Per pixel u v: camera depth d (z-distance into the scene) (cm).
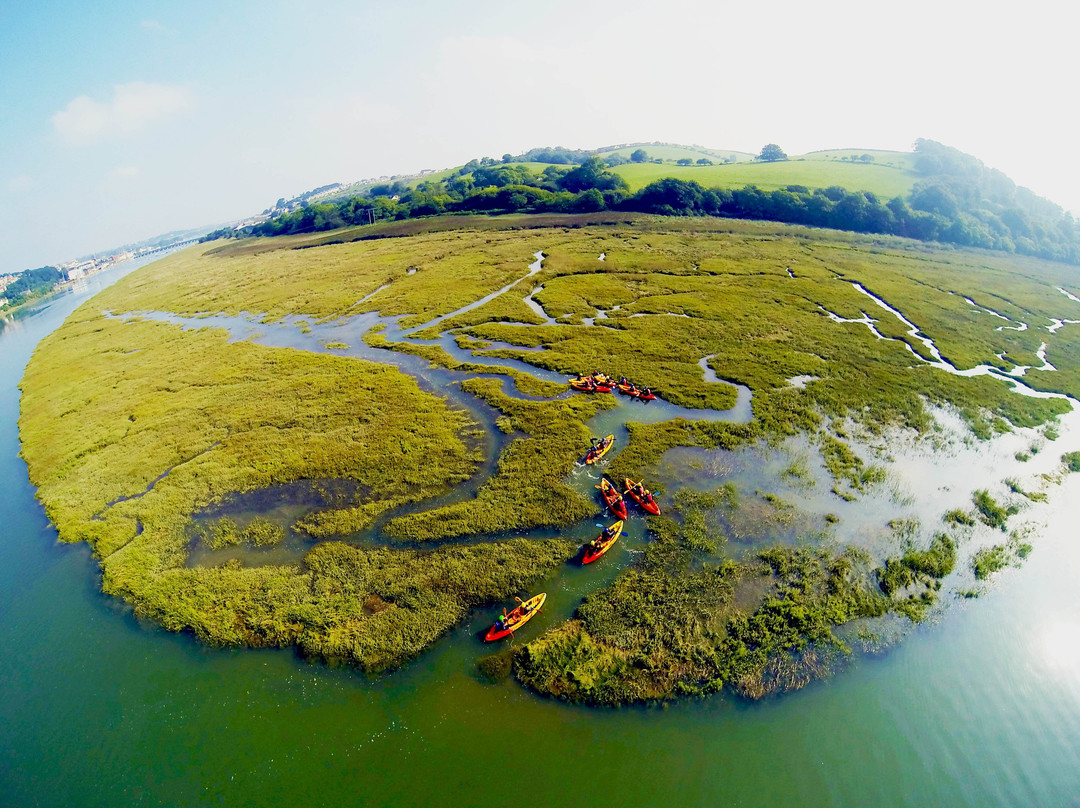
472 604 2534
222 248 15688
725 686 2145
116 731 2106
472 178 19588
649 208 12675
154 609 2628
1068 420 4334
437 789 1827
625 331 6053
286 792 1856
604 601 2511
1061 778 1897
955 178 13600
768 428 4038
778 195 12019
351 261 10225
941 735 2006
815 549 2847
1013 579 2720
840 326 6162
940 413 4375
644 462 3591
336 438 4056
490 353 5606
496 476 3503
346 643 2356
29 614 2695
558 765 1886
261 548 2994
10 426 5131
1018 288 8138
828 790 1828
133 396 5134
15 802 1917
